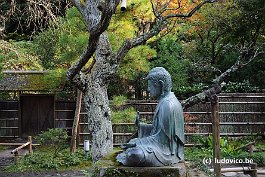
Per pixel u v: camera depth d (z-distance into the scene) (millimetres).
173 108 5039
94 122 8820
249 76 17109
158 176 4859
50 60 17500
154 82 5195
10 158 13758
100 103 8859
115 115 10672
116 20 10438
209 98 6945
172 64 16328
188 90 15594
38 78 16172
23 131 16938
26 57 17453
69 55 10883
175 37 17734
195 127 14953
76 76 8617
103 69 8875
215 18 16438
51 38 17203
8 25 19828
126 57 11203
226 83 17109
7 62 17000
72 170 11742
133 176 4855
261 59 16484
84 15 8641
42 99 16922
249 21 16234
